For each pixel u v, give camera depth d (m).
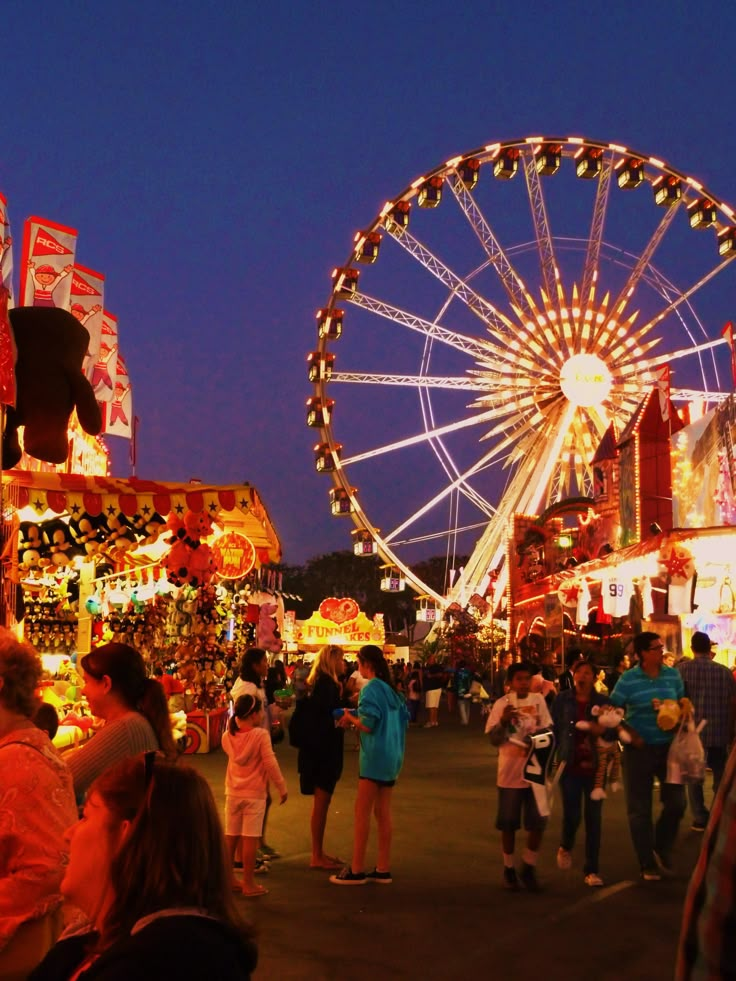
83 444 15.68
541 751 8.05
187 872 2.19
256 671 8.59
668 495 23.30
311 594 108.56
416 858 9.23
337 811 11.86
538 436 38.59
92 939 2.45
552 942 6.53
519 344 38.00
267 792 8.11
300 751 8.98
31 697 3.68
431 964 6.09
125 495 9.42
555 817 11.43
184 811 2.23
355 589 109.56
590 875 8.12
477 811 11.83
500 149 35.44
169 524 10.26
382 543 38.22
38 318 7.43
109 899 2.28
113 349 13.79
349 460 37.25
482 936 6.68
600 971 5.94
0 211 6.82
